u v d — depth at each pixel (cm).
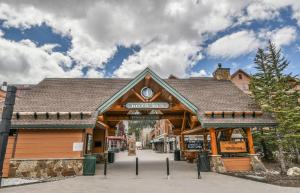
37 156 1295
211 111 1455
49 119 1342
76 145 1327
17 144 1305
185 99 1486
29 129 1331
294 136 1346
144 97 1608
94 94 1722
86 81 2020
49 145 1319
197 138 3031
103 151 2088
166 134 4756
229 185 942
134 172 1384
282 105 1461
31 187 909
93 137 2105
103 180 1088
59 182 1035
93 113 1376
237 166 1429
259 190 836
